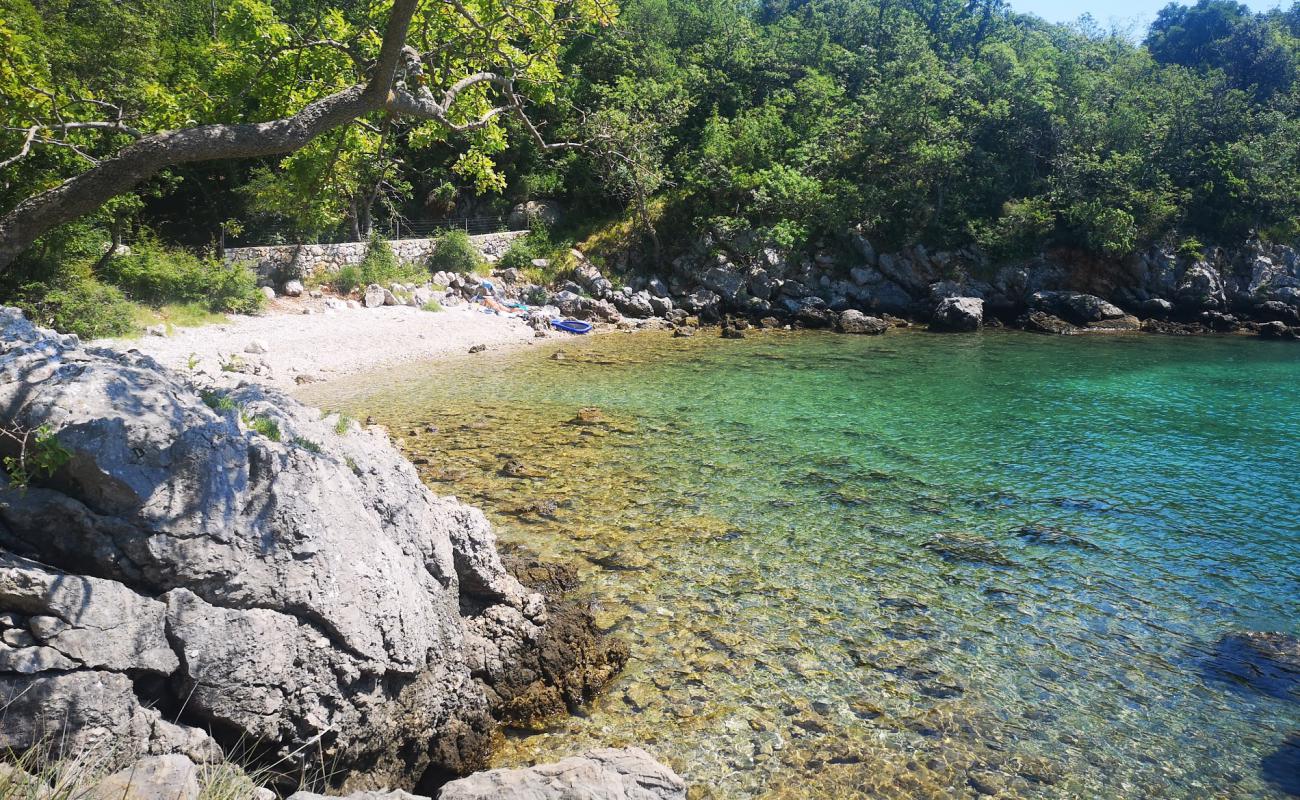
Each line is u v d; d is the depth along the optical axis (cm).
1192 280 5269
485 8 1398
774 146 5619
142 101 2753
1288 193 5453
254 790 605
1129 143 5712
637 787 638
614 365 3403
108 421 671
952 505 1738
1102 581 1391
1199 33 9238
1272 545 1552
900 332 4706
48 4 2939
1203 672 1120
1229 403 2828
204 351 2920
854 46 7862
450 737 889
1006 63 6481
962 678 1088
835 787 871
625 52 5997
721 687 1049
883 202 5316
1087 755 943
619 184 5262
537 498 1705
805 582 1354
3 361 720
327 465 834
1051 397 2884
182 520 693
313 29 1323
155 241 3625
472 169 1555
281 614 736
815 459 2048
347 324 3688
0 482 655
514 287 4859
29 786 511
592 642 1097
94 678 608
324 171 1453
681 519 1616
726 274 5097
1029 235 5319
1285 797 884
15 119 1113
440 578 960
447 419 2373
